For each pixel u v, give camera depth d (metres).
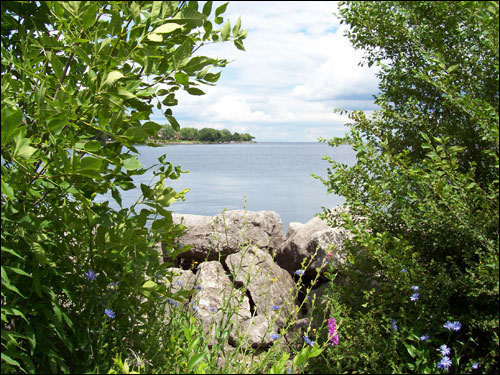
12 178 1.85
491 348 3.13
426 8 4.21
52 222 2.14
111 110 1.92
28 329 1.92
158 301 2.36
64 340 1.95
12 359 1.79
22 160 1.75
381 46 4.43
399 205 3.63
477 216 3.29
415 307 3.41
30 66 2.02
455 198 3.30
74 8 1.82
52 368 1.93
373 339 3.25
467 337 3.38
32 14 2.18
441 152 3.44
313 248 5.10
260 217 5.52
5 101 1.92
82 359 2.14
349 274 3.71
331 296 3.53
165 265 2.30
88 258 2.25
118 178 2.18
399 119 4.07
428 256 3.87
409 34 3.96
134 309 2.29
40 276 2.03
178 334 2.57
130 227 2.15
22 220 1.91
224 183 21.00
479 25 3.65
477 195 3.40
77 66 2.23
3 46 2.19
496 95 3.84
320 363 3.23
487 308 3.37
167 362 2.23
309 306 4.02
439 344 3.24
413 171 3.46
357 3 4.43
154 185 2.23
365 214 3.88
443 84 3.52
